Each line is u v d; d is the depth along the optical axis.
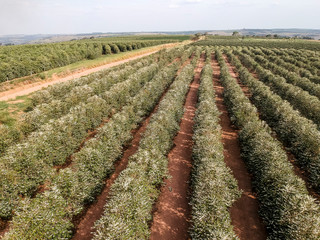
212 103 26.69
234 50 91.88
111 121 21.36
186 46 108.06
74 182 13.98
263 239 13.18
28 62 46.97
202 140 18.30
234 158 20.92
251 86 40.22
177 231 13.76
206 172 14.71
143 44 105.50
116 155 19.05
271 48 101.75
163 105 25.56
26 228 10.95
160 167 16.23
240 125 24.52
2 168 14.30
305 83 40.53
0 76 40.00
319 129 24.91
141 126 27.12
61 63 57.06
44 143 17.67
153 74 47.25
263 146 17.64
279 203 12.95
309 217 11.27
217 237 10.73
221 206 12.52
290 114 23.62
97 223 11.62
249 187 17.28
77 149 21.91
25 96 34.03
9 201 13.61
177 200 16.14
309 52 81.62
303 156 19.03
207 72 47.31
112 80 37.72
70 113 23.44
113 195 13.66
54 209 12.18
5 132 19.38
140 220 12.26
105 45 80.25
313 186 17.16
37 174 16.00
